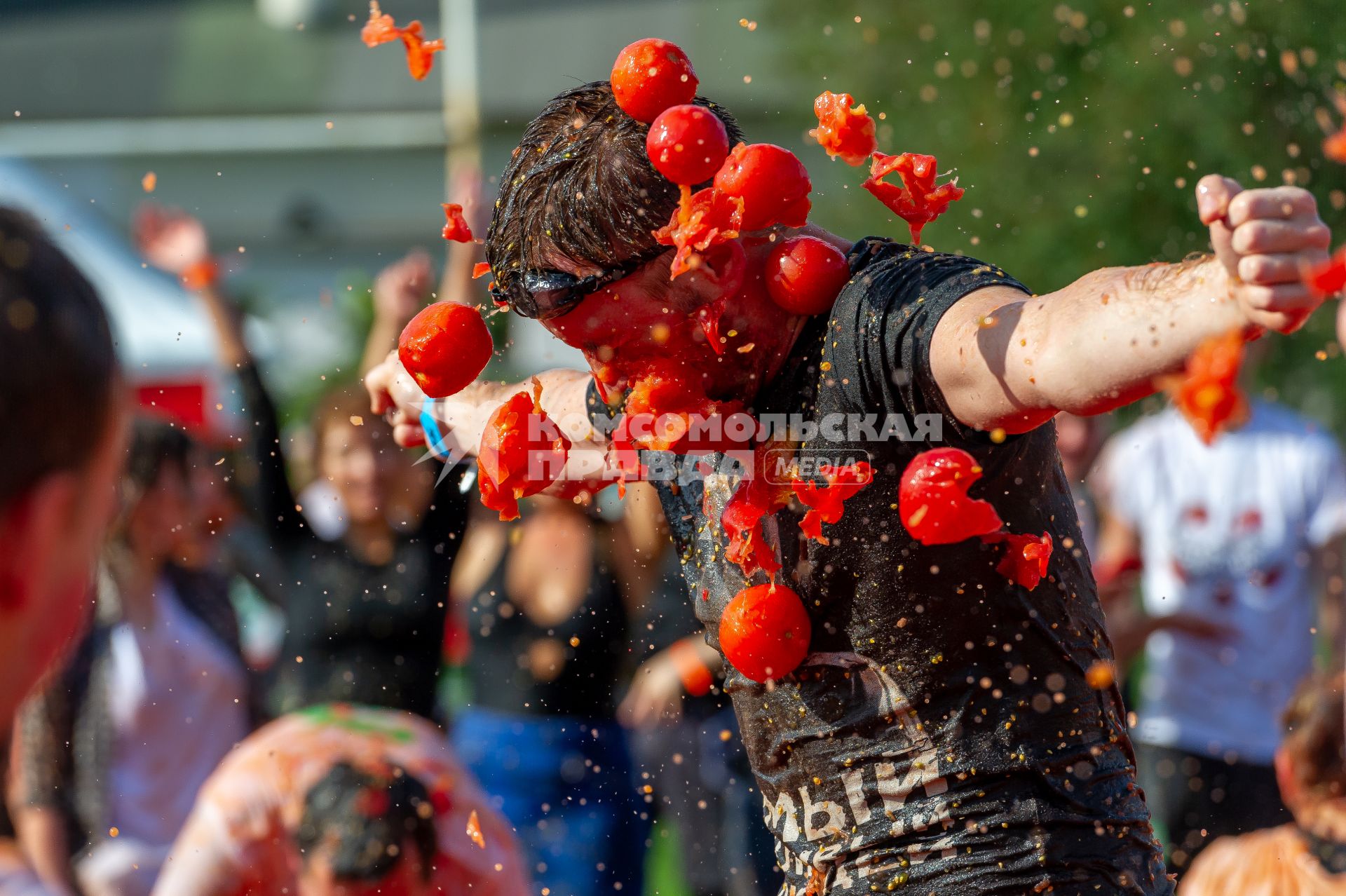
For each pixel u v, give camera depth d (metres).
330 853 6.86
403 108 39.34
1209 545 11.47
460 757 10.63
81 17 45.47
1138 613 11.52
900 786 4.46
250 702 11.10
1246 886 7.87
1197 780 11.45
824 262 4.21
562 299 4.20
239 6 45.31
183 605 10.67
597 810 10.69
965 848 4.40
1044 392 3.69
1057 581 4.46
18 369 2.28
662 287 4.16
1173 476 11.69
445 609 10.11
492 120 37.75
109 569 10.08
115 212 38.22
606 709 10.80
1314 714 7.82
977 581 4.30
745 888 11.08
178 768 10.29
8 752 9.43
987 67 21.69
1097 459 13.55
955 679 4.37
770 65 25.58
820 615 4.47
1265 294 3.14
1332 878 7.64
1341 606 11.41
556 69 38.94
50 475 2.36
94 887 9.56
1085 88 20.77
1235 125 18.30
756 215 3.93
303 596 9.98
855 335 4.11
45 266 2.40
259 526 12.12
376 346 10.34
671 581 11.02
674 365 4.33
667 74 4.09
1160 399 16.23
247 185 38.91
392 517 10.03
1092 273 3.77
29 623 2.46
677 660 10.84
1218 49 18.39
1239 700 11.41
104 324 2.46
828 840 4.65
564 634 10.64
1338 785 7.78
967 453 3.95
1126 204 20.11
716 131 3.91
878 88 23.28
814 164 24.94
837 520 4.22
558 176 4.16
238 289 32.56
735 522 4.41
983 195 21.17
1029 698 4.40
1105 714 4.60
